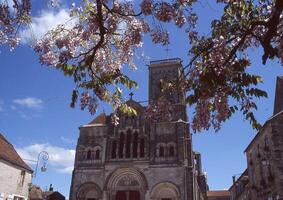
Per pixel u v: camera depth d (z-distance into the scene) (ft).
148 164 158.30
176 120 168.04
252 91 30.25
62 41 32.22
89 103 34.32
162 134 164.25
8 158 129.29
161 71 188.24
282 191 105.60
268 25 25.84
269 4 32.12
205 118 31.24
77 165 167.22
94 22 32.27
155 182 153.99
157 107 34.04
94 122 182.19
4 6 30.14
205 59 31.45
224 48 30.66
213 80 29.25
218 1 33.04
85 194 161.38
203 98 30.53
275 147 111.14
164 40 33.71
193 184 150.82
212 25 33.12
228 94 30.96
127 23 33.53
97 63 34.45
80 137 173.99
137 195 155.94
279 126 113.50
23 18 30.55
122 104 35.58
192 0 31.12
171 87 34.24
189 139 163.02
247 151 166.71
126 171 160.25
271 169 116.78
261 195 133.80
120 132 170.19
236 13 32.83
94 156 167.73
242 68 29.73
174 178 152.35
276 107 131.23
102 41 31.76
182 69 32.63
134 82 34.01
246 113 32.40
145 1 30.99
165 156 158.61
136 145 165.89
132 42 33.58
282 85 129.70
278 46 29.04
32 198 211.61
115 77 33.83
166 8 31.01
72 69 32.40
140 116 169.89
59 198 217.56
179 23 31.76
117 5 32.78
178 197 148.05
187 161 157.07
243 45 32.50
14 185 132.57
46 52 31.68
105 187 157.79
